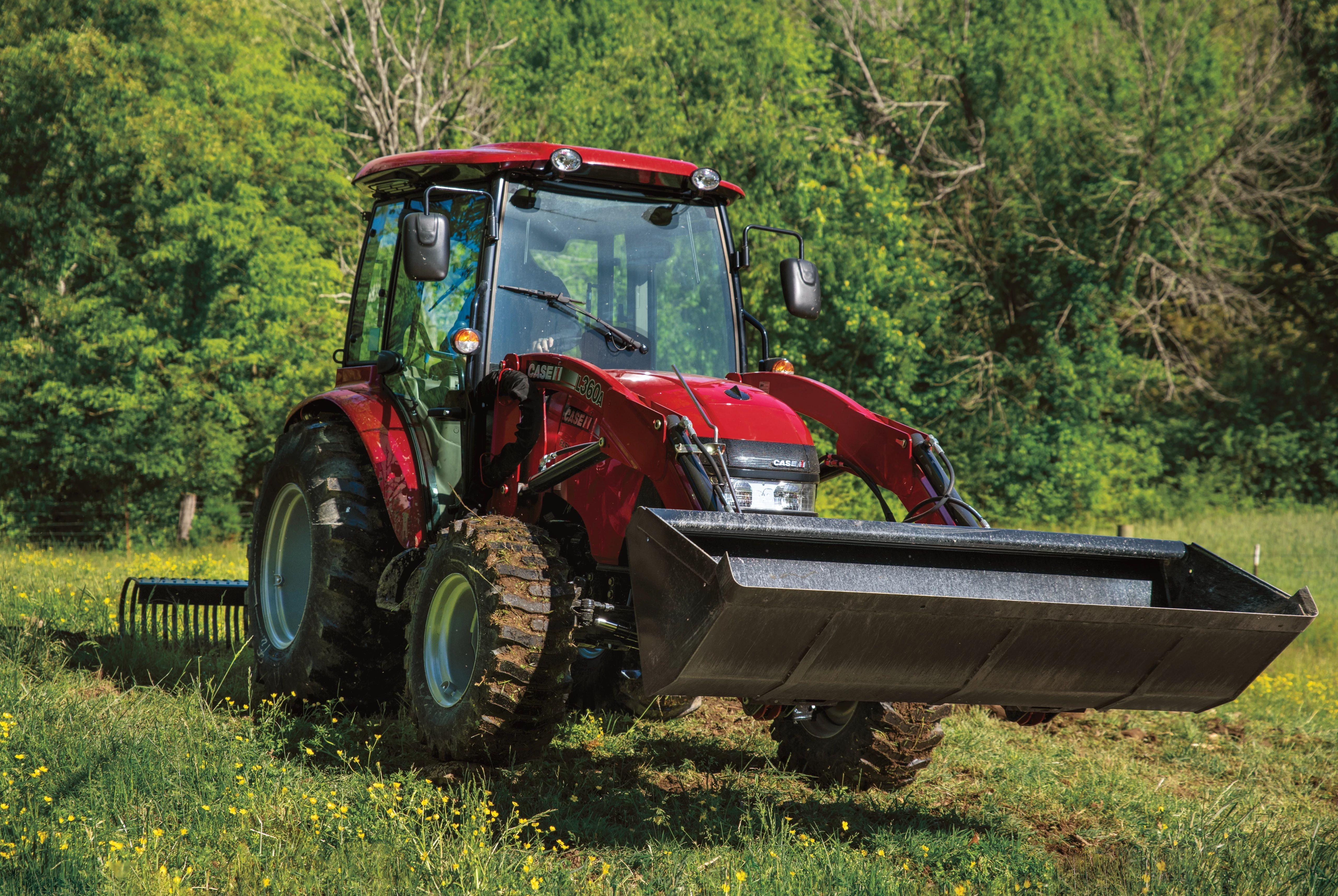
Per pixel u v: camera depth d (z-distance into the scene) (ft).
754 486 21.35
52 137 98.73
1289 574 80.59
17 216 98.53
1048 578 20.15
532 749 21.40
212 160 97.45
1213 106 122.93
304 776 21.91
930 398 120.88
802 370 109.19
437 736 21.84
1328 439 130.62
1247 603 19.93
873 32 132.87
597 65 123.34
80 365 101.19
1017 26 129.80
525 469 23.95
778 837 20.30
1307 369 139.13
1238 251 134.62
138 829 18.22
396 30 133.59
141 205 99.25
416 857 17.81
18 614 36.37
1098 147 121.90
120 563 58.29
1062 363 120.26
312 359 108.37
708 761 26.18
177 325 102.47
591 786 23.48
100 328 98.89
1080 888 18.94
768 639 17.69
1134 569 20.86
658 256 26.40
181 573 53.72
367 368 28.58
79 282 105.29
